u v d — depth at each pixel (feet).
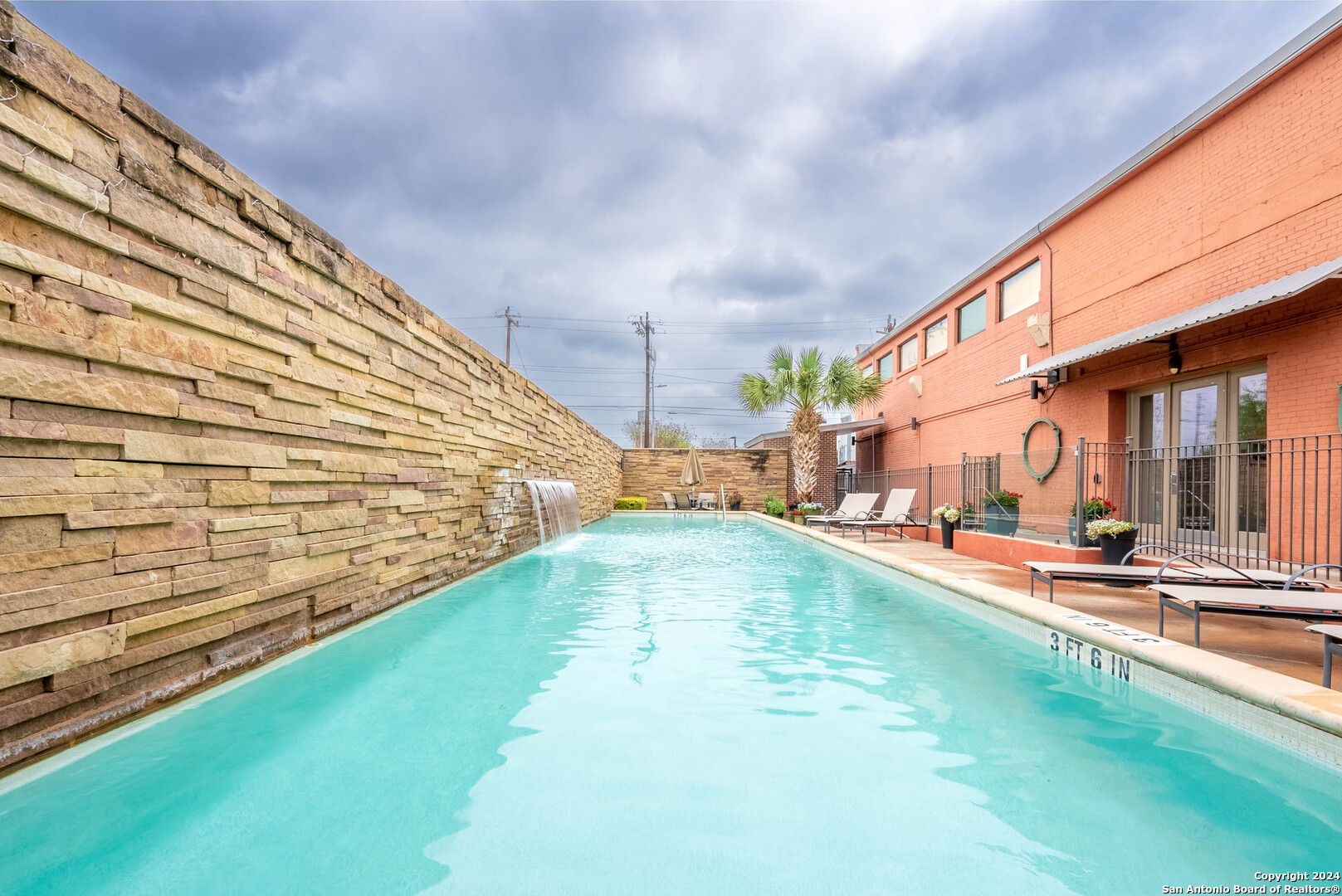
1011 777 7.63
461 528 21.04
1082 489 22.16
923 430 48.88
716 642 13.58
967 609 16.74
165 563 8.77
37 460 7.00
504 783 7.34
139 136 8.47
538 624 15.06
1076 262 29.99
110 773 7.25
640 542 36.17
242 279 10.43
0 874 5.59
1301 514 17.76
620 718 9.32
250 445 10.53
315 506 12.57
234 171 10.28
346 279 13.76
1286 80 19.66
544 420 33.60
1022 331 34.53
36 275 6.99
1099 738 8.79
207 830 6.31
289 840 6.18
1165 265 24.50
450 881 5.56
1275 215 19.98
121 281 8.13
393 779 7.40
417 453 17.54
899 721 9.32
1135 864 5.93
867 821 6.62
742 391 53.21
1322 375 18.33
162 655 8.77
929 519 35.86
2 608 6.60
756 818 6.66
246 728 8.63
